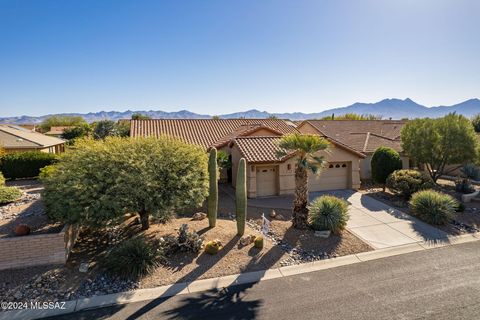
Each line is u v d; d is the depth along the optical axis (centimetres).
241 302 802
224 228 1302
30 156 2516
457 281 898
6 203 1677
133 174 1060
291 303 794
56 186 1057
